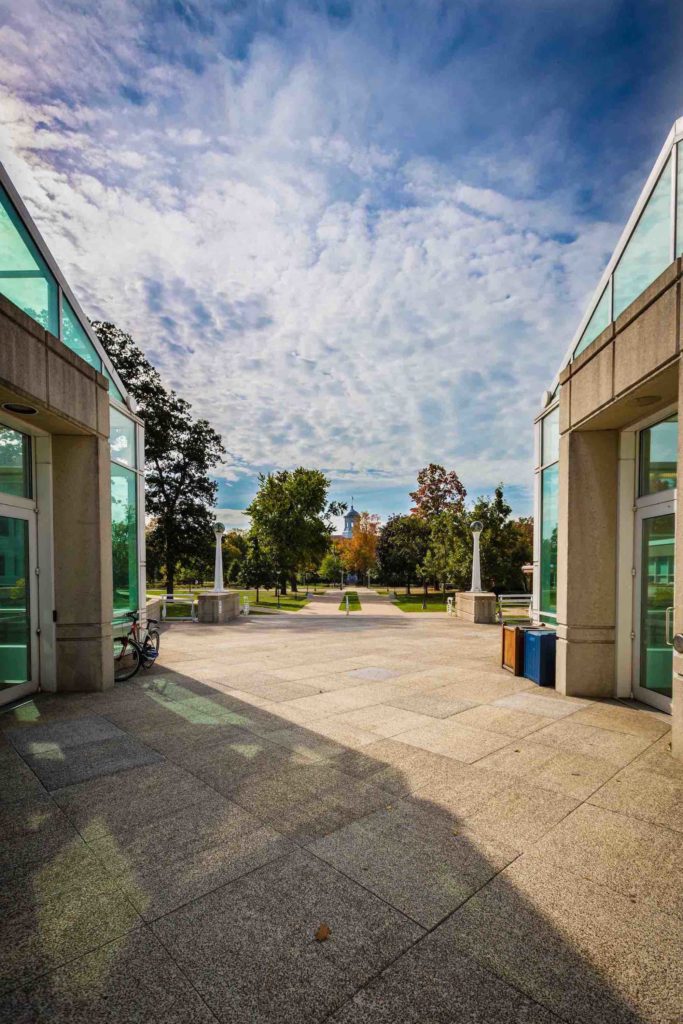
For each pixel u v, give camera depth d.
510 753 5.34
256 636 14.98
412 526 42.41
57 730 6.08
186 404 30.66
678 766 5.00
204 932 2.75
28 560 7.61
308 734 5.93
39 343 6.39
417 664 10.34
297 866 3.35
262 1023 2.22
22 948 2.64
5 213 6.71
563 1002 2.33
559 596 7.96
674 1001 2.34
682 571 5.12
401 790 4.47
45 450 7.76
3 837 3.71
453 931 2.77
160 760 5.15
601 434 7.64
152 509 29.66
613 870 3.33
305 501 39.38
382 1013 2.27
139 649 9.28
